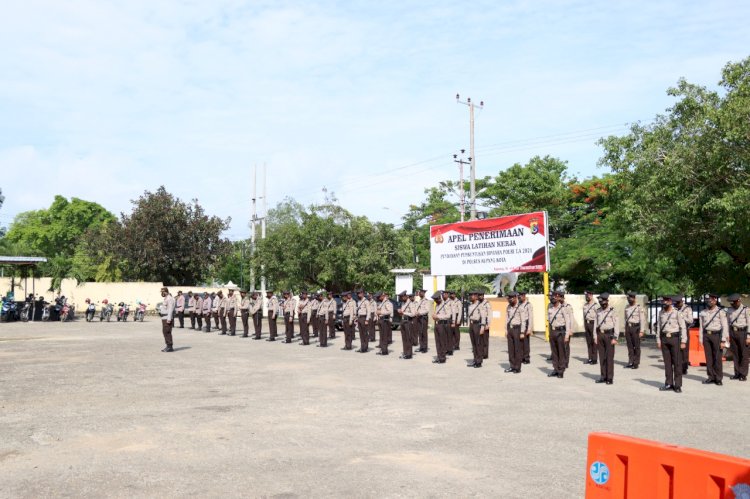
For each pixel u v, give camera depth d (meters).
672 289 30.17
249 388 13.22
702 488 3.70
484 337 19.19
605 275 31.58
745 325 15.04
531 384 14.03
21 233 82.50
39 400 11.73
